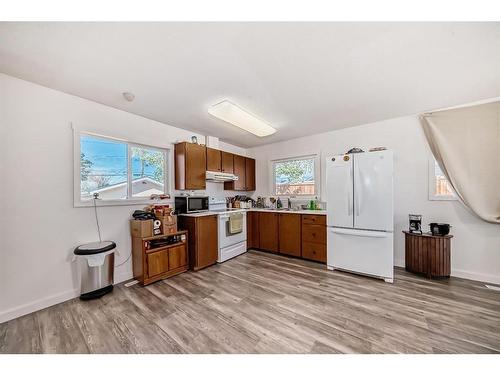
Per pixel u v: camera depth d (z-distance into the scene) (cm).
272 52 158
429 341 149
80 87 210
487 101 241
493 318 175
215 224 334
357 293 224
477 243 250
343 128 353
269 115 290
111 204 255
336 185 293
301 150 411
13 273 186
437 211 275
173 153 334
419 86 212
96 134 245
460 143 252
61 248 215
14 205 188
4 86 185
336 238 293
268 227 393
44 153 206
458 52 159
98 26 131
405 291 227
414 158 291
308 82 203
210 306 200
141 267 251
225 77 193
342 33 139
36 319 180
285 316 182
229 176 396
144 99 238
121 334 160
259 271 295
